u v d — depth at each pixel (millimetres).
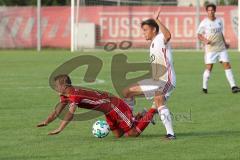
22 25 148375
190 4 170750
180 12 145625
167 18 146375
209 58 63844
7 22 148500
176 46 146000
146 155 33188
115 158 32469
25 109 51281
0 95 60875
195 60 110812
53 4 177125
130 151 34250
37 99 57719
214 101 56750
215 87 69062
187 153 33688
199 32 65312
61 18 147625
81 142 37031
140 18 146625
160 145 36000
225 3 163125
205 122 44719
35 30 148000
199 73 86125
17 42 148625
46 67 96375
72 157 32750
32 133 40125
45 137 38719
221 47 64062
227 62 64375
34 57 119375
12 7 148125
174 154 33438
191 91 64875
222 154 33406
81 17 145875
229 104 54625
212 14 65125
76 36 140500
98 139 38094
